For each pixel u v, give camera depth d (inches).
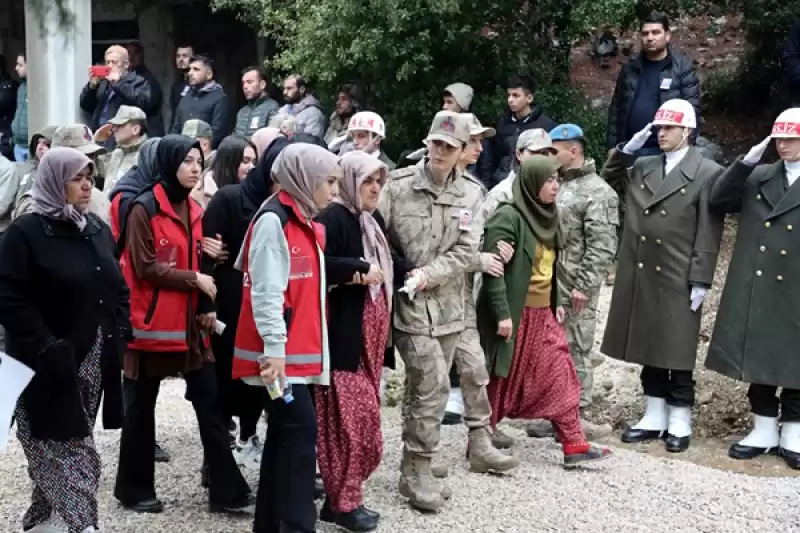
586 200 277.3
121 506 213.6
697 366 326.6
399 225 215.9
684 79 354.3
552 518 213.6
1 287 174.7
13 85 531.5
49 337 176.7
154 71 568.7
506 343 239.3
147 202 204.7
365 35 398.3
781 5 487.5
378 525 205.3
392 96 426.3
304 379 180.2
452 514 213.6
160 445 260.8
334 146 320.8
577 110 434.0
